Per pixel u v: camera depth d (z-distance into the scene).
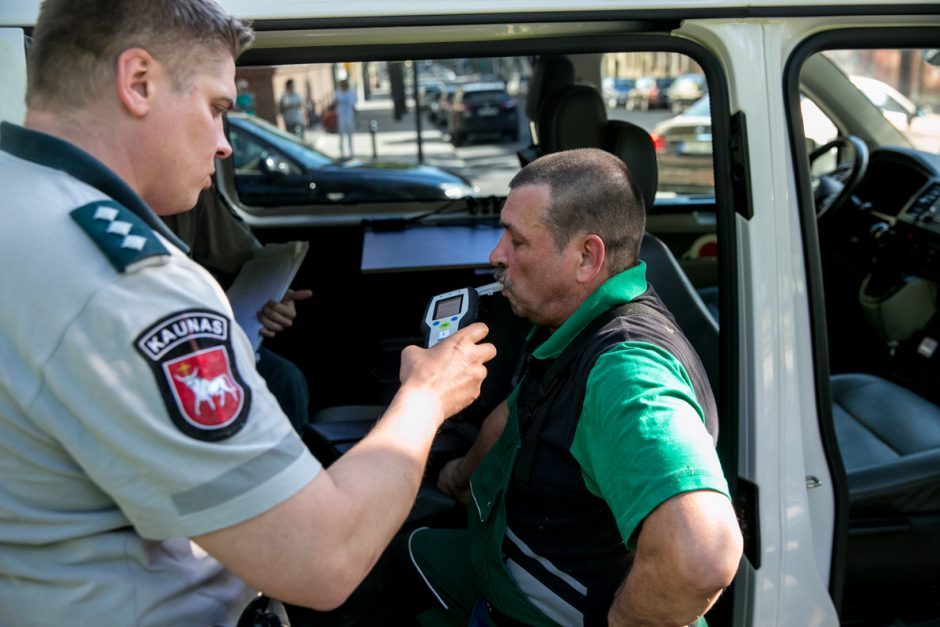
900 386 2.68
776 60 1.56
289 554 1.00
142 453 0.94
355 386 2.94
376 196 3.50
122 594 1.05
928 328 2.77
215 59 1.07
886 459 2.25
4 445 0.97
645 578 1.27
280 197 3.46
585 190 1.46
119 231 0.95
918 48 1.61
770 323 1.59
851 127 3.45
